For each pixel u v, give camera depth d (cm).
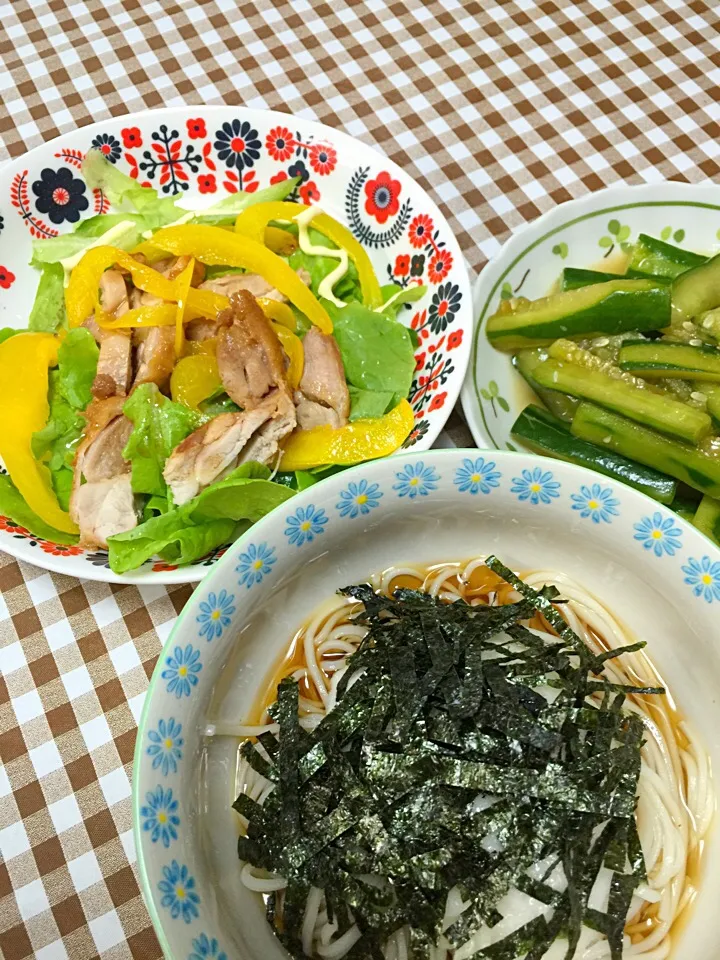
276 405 35
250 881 25
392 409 36
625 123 46
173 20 50
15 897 29
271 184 42
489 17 50
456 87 47
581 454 35
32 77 49
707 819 26
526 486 26
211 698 25
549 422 36
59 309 40
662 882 25
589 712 24
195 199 43
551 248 39
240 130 41
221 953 22
